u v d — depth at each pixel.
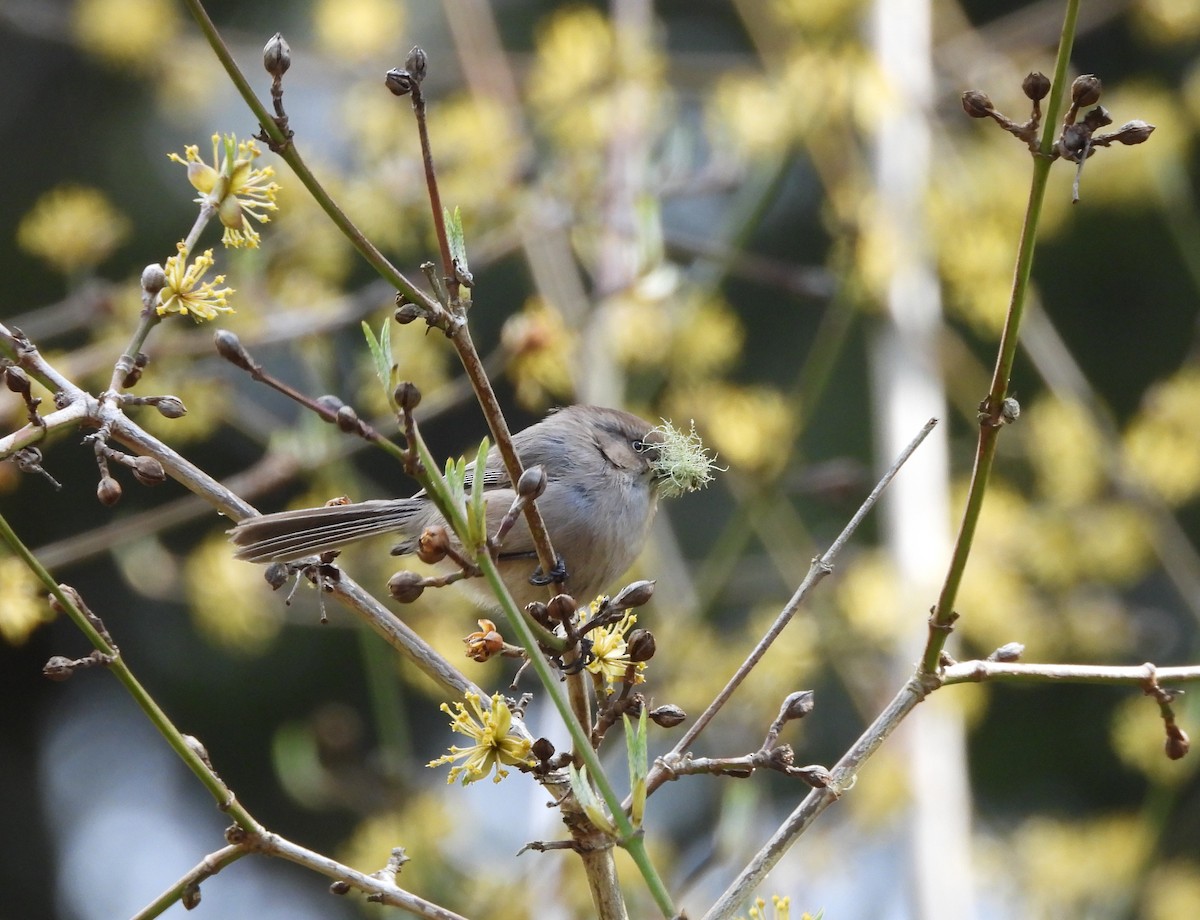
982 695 10.62
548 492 8.32
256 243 5.69
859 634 10.56
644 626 10.87
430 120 11.80
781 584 12.21
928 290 11.56
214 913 16.11
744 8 12.03
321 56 12.31
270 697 16.25
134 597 16.50
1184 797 13.87
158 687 16.42
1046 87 4.82
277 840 5.27
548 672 4.58
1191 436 11.25
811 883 10.12
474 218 11.27
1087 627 11.31
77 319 10.34
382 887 5.33
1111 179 12.16
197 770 5.18
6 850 16.50
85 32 12.72
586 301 11.26
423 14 15.56
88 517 15.91
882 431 11.57
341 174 11.43
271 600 10.87
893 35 12.02
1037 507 11.50
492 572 4.61
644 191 10.51
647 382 11.30
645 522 8.76
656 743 10.27
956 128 12.71
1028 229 4.92
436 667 6.30
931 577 10.65
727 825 8.36
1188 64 16.64
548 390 10.92
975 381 11.81
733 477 10.82
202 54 12.66
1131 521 11.31
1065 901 10.54
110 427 5.61
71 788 16.72
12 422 8.95
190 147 5.62
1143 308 16.67
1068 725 16.11
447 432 16.83
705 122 11.80
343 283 14.48
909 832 9.98
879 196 11.23
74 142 16.34
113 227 11.22
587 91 11.50
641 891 9.38
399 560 10.48
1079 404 11.33
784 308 16.36
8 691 16.83
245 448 15.34
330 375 10.46
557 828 9.41
